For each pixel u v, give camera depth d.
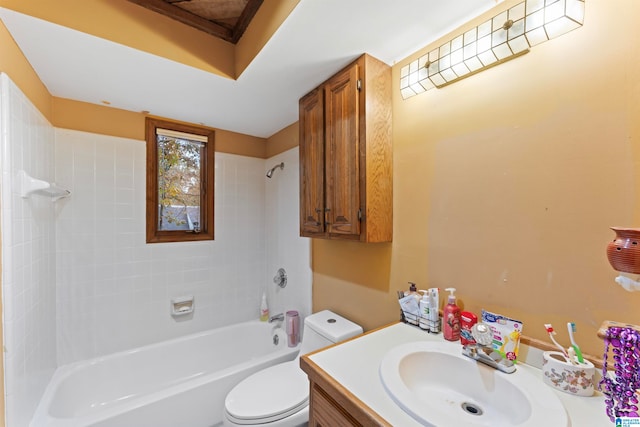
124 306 1.98
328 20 1.07
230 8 1.38
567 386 0.74
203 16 1.43
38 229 1.43
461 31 1.10
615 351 0.64
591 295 0.79
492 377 0.84
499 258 0.99
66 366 1.75
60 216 1.75
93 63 1.38
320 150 1.53
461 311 1.08
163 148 2.17
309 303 2.05
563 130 0.84
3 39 1.09
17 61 1.22
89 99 1.79
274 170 2.53
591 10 0.79
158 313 2.12
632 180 0.73
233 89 1.65
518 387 0.76
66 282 1.77
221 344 2.30
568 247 0.84
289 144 2.31
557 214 0.86
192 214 2.32
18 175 1.20
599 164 0.78
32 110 1.38
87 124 1.84
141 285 2.05
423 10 1.02
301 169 1.71
